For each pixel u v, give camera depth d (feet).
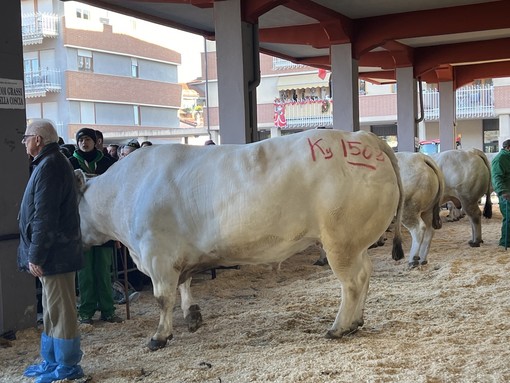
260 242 18.38
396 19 44.65
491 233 42.70
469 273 28.58
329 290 26.32
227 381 15.70
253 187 18.04
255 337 19.83
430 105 106.32
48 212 15.67
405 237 43.21
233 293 27.07
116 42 122.52
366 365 16.12
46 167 15.84
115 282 25.11
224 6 33.22
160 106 133.39
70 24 113.29
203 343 19.38
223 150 19.04
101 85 119.03
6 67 21.75
